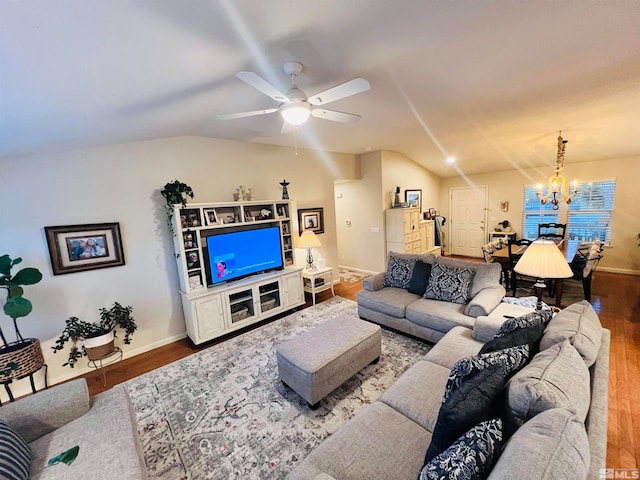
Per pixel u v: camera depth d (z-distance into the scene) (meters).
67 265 2.89
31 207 2.71
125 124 2.49
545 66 2.12
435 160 6.34
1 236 2.59
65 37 1.16
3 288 2.56
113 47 1.32
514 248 4.91
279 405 2.34
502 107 3.04
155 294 3.48
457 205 7.70
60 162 2.82
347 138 4.35
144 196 3.35
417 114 3.26
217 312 3.53
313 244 4.49
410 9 1.40
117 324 3.17
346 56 1.85
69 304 2.93
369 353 2.61
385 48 1.78
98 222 3.06
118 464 1.39
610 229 5.61
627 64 2.10
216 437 2.05
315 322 3.89
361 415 1.60
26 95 1.50
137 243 3.32
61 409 1.67
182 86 1.95
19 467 1.29
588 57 1.99
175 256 3.58
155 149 3.39
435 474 0.92
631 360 2.65
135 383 2.75
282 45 1.63
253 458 1.87
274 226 4.39
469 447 0.95
